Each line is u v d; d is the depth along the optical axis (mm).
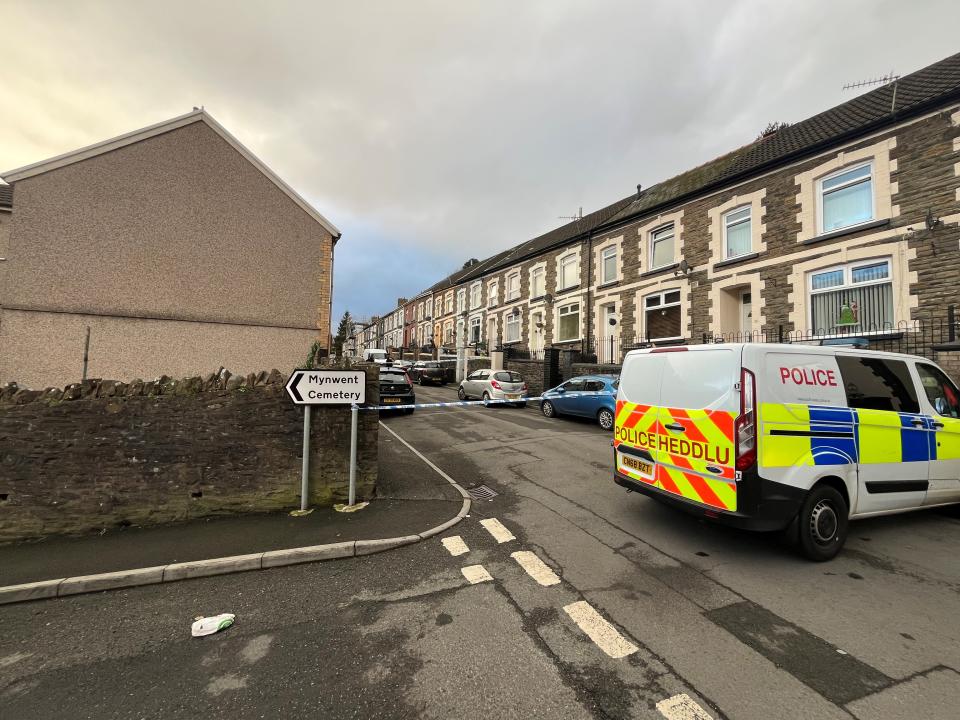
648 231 15711
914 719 2176
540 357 21047
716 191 13219
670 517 5113
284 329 10164
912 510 4855
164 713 2277
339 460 5473
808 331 10812
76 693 2434
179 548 4207
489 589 3510
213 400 5070
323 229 10641
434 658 2676
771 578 3650
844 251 10125
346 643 2844
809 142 11164
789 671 2529
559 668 2572
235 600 3416
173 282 9344
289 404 5301
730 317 13008
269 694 2400
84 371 8633
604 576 3701
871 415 4363
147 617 3201
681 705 2273
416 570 3871
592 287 18266
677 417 4395
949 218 8633
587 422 12414
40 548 4246
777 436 3830
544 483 6480
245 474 5129
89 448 4691
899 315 9211
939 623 3012
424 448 8820
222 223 9766
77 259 8703
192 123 9641
